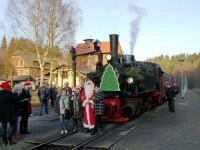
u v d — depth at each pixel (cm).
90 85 1409
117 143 1203
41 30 3903
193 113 2244
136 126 1606
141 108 2123
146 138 1298
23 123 1363
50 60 4203
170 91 2342
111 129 1515
